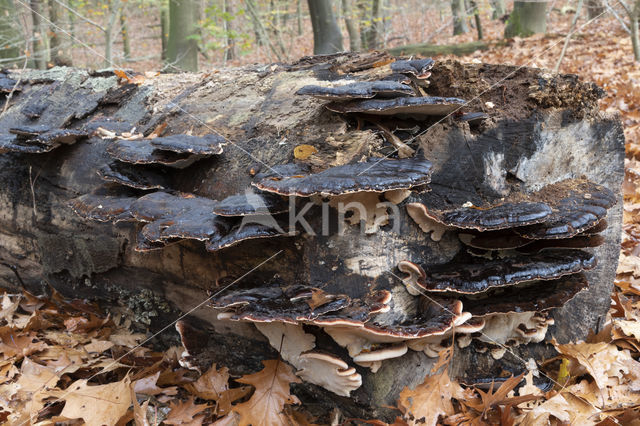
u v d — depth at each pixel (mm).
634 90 9172
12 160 4105
